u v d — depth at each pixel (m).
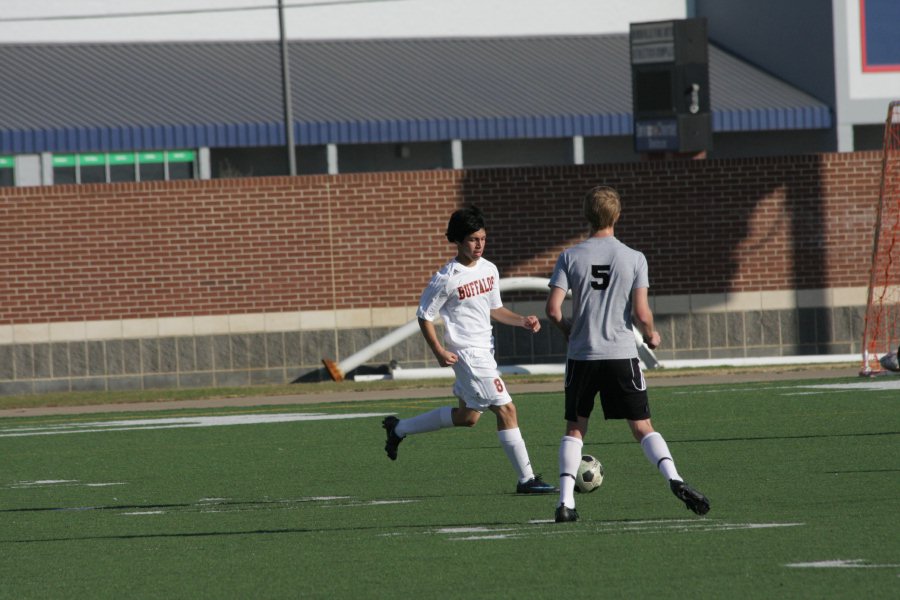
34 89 141.75
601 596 24.20
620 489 39.12
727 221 95.00
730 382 79.69
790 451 47.09
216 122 140.62
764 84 149.50
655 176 94.62
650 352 91.31
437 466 47.16
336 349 93.19
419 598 24.66
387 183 93.44
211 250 92.38
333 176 93.19
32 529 36.03
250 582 26.94
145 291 91.94
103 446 58.31
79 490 44.34
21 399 85.69
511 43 161.12
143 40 153.50
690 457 46.59
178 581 27.44
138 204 91.81
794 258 95.50
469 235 37.69
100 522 36.88
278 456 52.34
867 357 82.12
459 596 24.67
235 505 39.28
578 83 153.88
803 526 30.97
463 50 158.50
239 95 145.50
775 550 27.95
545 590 24.89
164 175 145.12
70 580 28.09
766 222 95.25
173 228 92.06
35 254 91.25
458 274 37.75
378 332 93.50
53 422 71.62
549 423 61.34
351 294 93.31
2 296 91.00
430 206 93.62
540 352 93.88
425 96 148.38
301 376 93.00
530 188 94.12
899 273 95.44
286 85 133.38
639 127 95.38
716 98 146.00
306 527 34.22
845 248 95.81
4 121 136.25
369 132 143.50
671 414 62.47
